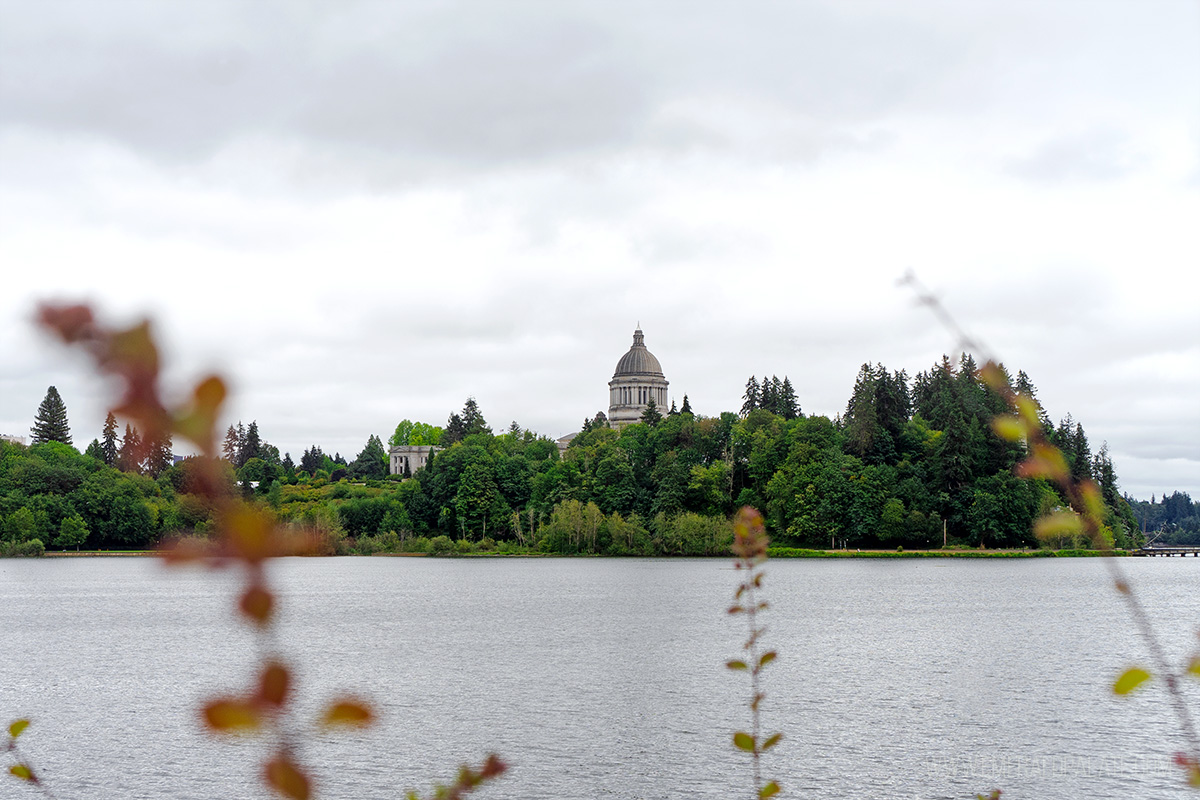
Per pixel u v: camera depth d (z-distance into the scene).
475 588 105.06
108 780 32.41
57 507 153.62
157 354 1.92
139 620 77.00
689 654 55.84
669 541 146.12
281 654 2.30
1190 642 59.50
